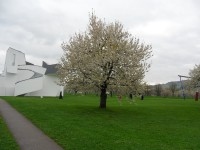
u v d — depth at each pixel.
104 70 33.12
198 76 49.88
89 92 35.28
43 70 78.69
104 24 35.97
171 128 24.48
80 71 33.69
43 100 48.66
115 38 34.69
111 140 17.17
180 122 28.59
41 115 27.23
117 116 30.48
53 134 17.75
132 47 34.62
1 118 24.30
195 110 40.09
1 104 37.84
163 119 30.11
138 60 34.06
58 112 30.58
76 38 36.00
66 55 35.28
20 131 18.62
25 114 27.58
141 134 20.50
